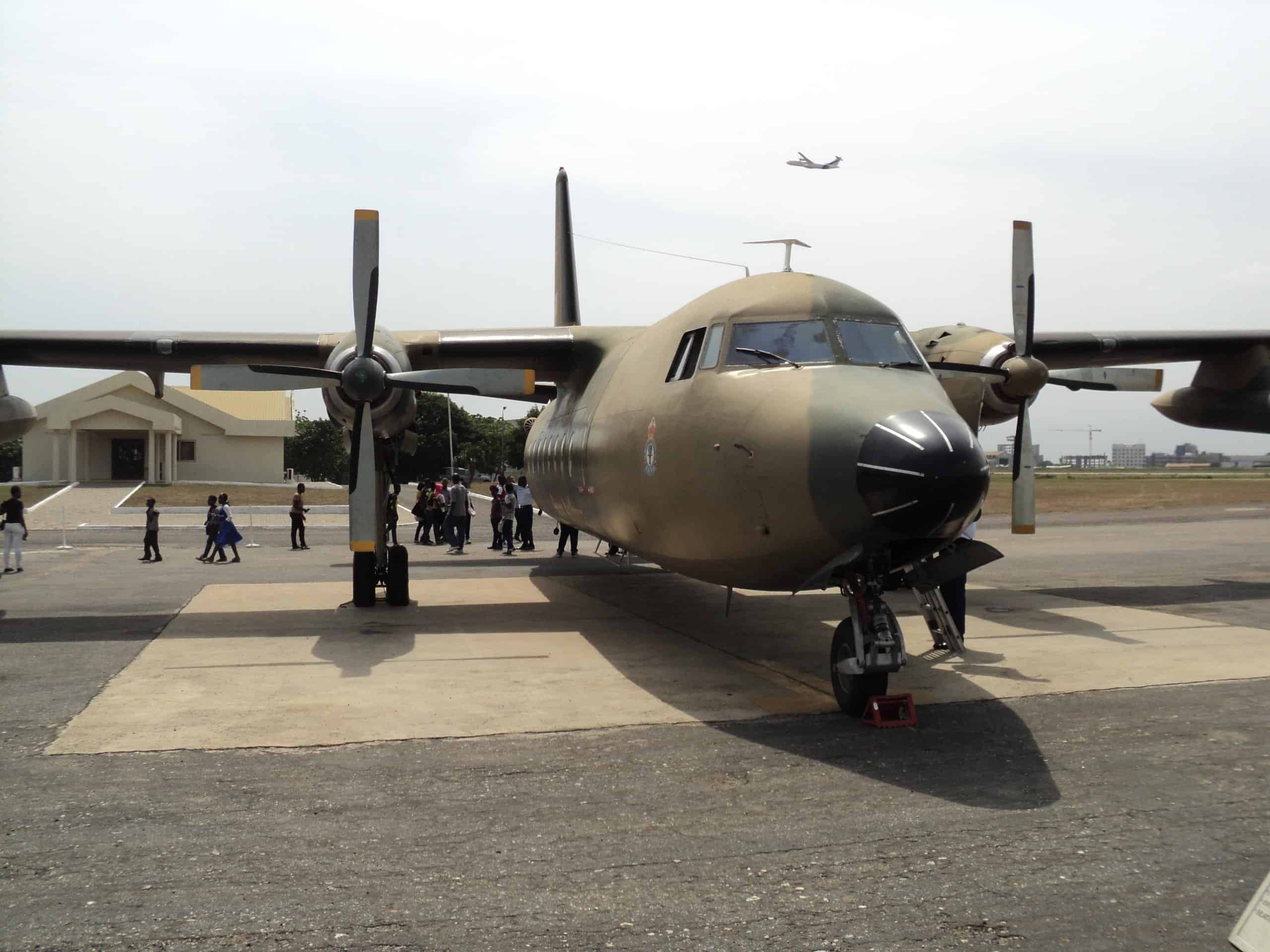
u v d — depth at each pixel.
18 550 18.59
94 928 4.05
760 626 11.82
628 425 9.70
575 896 4.39
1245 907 4.25
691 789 5.84
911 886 4.50
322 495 48.50
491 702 7.96
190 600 14.08
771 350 8.15
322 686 8.53
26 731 7.03
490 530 32.44
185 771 6.14
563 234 19.03
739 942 3.97
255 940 3.97
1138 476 113.75
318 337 13.88
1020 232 11.73
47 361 13.91
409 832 5.14
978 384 11.73
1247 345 15.12
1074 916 4.18
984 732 7.09
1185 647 10.36
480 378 12.07
